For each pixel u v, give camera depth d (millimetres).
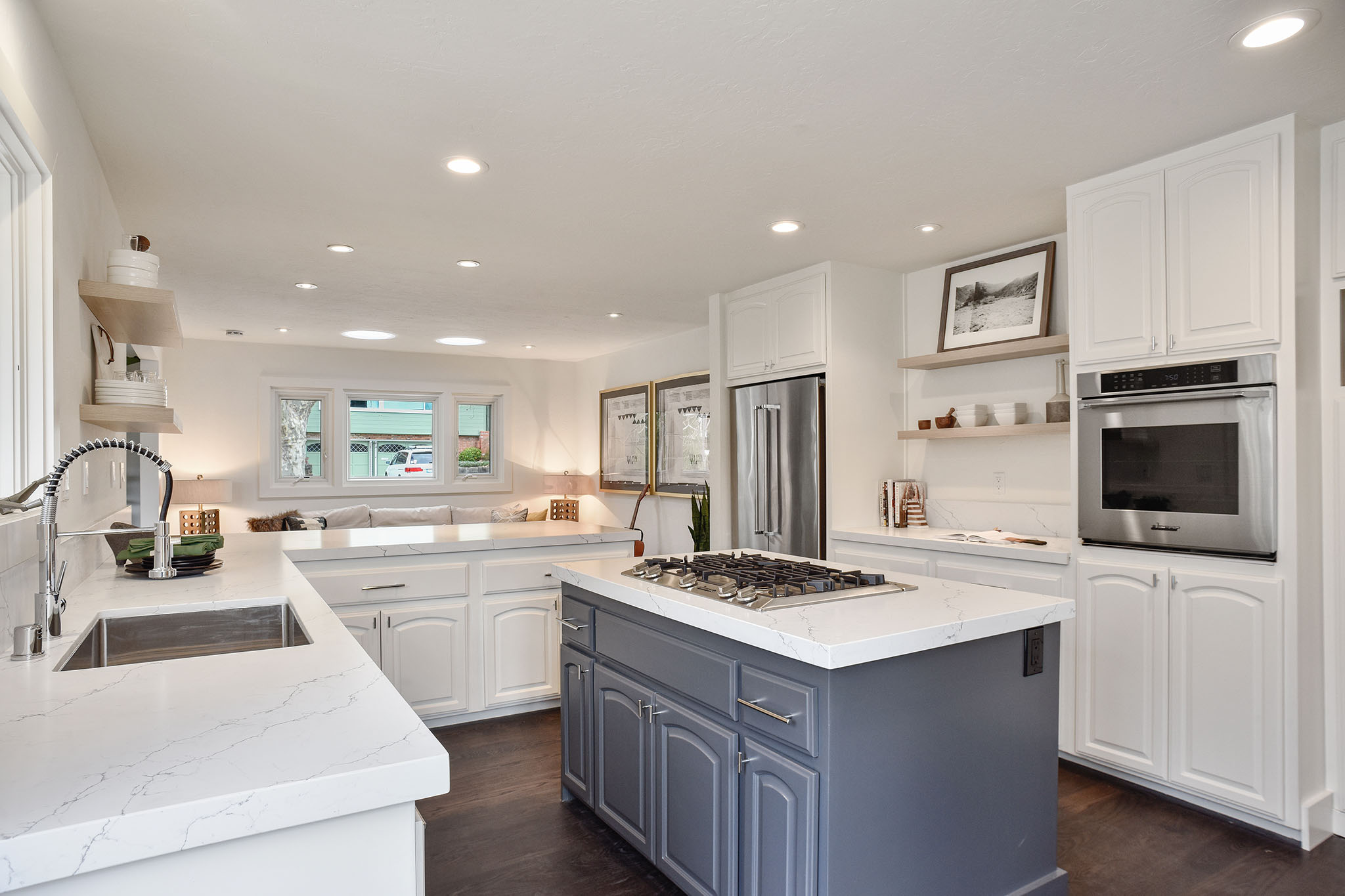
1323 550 2504
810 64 2066
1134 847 2426
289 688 1235
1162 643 2697
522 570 3662
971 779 1835
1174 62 2062
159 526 2096
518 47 1969
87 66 2012
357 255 3889
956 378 4094
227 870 855
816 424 4102
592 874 2275
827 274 4059
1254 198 2453
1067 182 2945
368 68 2059
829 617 1778
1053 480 3678
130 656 1906
